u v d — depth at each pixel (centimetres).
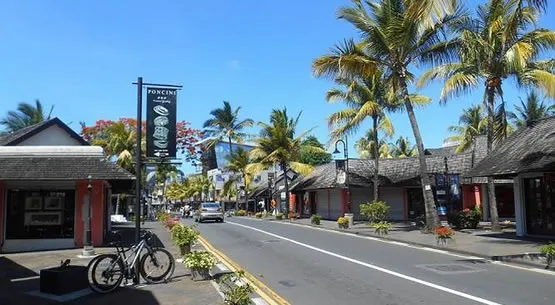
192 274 1191
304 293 1027
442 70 2475
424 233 2369
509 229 2577
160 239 2373
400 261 1477
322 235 2489
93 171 2025
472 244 1841
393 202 4059
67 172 1998
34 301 978
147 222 4747
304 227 3183
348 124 3300
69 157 2095
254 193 6625
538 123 2244
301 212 5116
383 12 2347
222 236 2500
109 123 4859
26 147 2095
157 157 1249
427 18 2036
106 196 2730
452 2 1938
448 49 2395
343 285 1103
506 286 1066
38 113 4747
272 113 4562
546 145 1977
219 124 6172
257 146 4588
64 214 2102
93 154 2116
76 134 2572
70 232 2098
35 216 2078
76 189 2112
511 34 2198
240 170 5978
